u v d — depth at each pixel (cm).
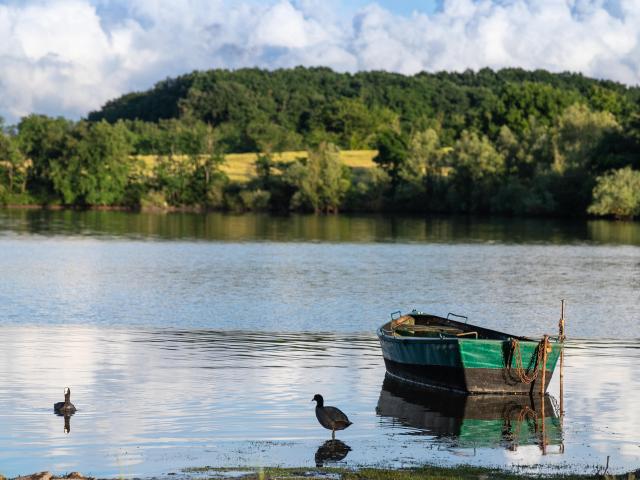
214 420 2922
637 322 5128
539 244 10656
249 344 4350
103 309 5497
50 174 18738
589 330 4872
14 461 2453
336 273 7562
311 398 3250
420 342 3428
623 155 15088
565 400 3266
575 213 15762
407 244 10644
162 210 18738
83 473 2342
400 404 3180
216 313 5372
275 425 2872
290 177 17862
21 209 18538
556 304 5816
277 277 7250
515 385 3331
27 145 19250
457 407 3150
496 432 2828
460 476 2269
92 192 18650
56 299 5906
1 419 2903
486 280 7106
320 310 5516
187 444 2634
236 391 3338
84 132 18950
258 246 10325
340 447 2627
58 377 3550
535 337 4631
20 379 3500
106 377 3559
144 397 3225
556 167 15800
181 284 6756
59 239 11162
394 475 2267
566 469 2400
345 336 4619
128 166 19200
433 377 3409
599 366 3875
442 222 14988
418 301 5934
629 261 8669
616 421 2977
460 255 9256
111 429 2792
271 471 2312
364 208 18200
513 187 16038
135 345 4288
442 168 18338
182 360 3925
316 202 17762
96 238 11369
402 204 17912
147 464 2416
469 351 3291
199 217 16412
